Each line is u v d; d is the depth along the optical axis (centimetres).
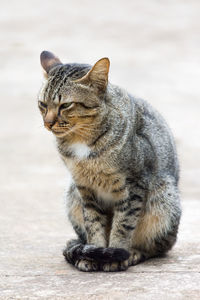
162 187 1042
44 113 983
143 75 3556
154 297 769
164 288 804
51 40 4250
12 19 4709
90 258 928
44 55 1084
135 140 988
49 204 1677
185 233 1239
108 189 984
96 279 875
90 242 1013
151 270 927
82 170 977
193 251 1073
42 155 2480
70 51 4000
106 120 955
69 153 979
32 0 5153
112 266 930
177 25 4447
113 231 991
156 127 1070
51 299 781
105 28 4456
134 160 969
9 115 3064
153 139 1040
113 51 3997
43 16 4762
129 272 919
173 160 1103
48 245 1159
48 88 965
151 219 1038
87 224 1019
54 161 2380
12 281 877
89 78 953
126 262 940
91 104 948
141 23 4528
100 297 778
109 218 1047
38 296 797
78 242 1057
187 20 4550
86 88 948
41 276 904
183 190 1905
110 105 971
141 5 4931
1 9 4950
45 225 1384
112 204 1020
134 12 4769
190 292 783
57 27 4497
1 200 1747
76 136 966
